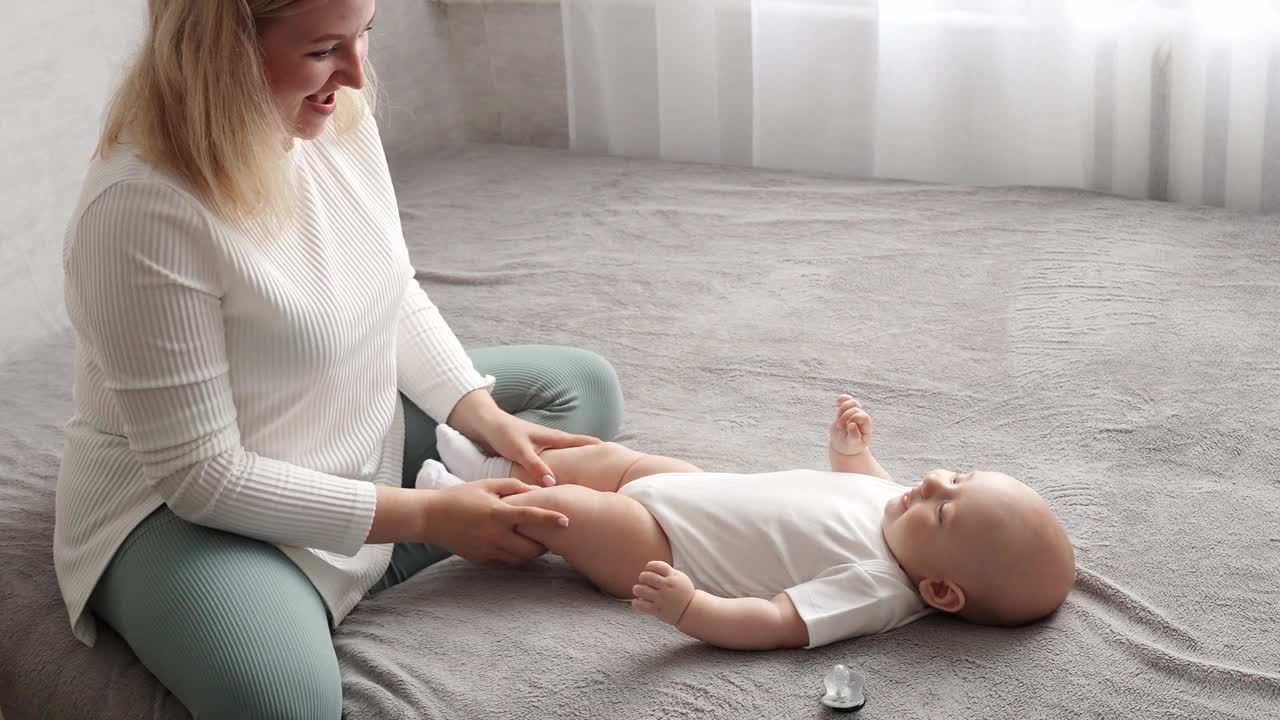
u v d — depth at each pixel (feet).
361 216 5.01
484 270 8.46
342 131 5.05
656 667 4.51
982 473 4.79
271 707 4.21
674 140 10.50
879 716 4.23
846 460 5.42
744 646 4.57
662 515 4.95
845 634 4.60
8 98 7.69
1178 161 8.96
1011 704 4.28
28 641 5.01
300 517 4.59
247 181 4.32
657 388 6.79
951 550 4.59
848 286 7.82
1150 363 6.59
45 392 7.27
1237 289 7.34
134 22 8.32
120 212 4.21
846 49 9.69
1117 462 5.75
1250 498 5.42
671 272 8.23
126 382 4.33
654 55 10.32
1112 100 9.20
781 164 10.30
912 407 6.39
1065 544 4.72
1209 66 8.73
